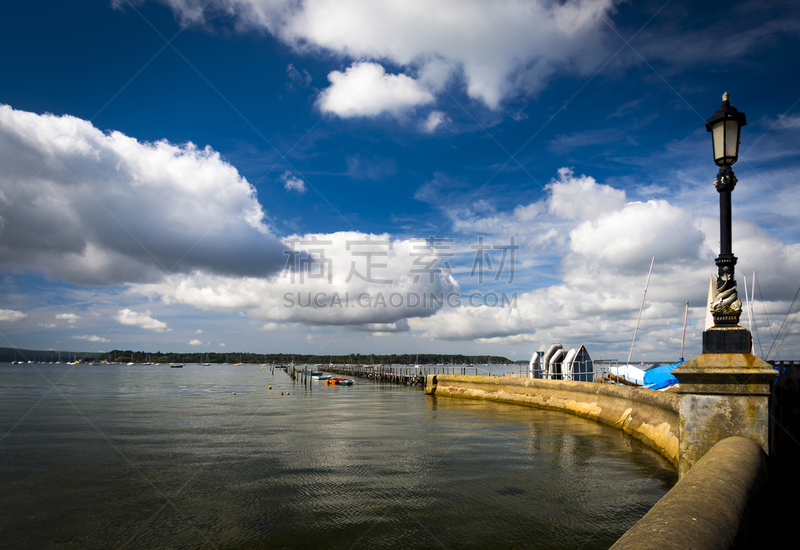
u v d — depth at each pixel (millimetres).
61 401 42094
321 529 9266
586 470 13070
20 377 111750
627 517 9453
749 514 4016
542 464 13977
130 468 14680
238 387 71875
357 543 8539
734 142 6879
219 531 9312
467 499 10852
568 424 22203
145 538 9062
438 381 47750
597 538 8445
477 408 32156
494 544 8289
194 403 40156
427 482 12438
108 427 24312
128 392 56875
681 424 6930
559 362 34719
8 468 14844
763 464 5621
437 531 8969
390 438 19531
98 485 12781
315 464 14812
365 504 10703
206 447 18156
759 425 6387
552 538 8484
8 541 9039
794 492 8016
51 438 20734
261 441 19406
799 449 9141
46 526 9766
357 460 15297
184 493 11852
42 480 13359
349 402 40406
